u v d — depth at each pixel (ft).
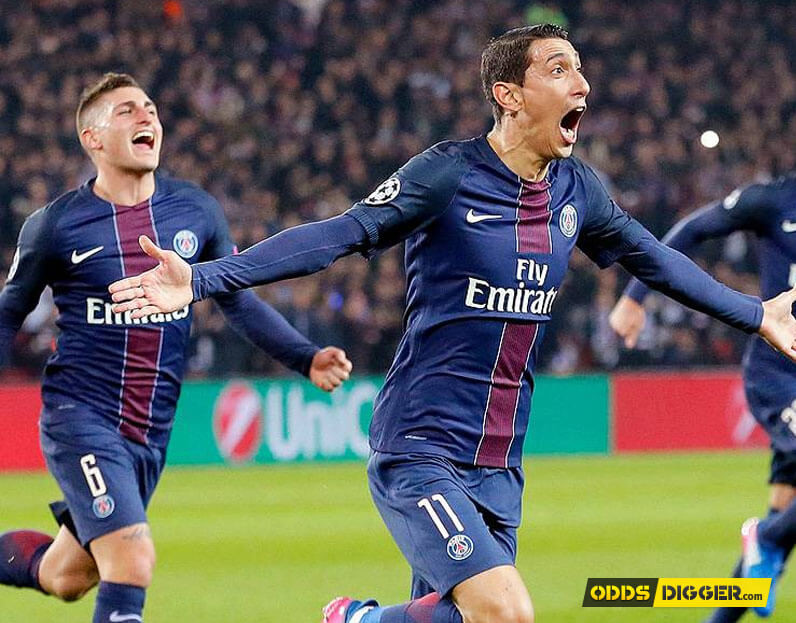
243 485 100.48
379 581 60.49
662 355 131.64
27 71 143.13
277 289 122.11
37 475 108.78
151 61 148.05
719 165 154.30
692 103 161.99
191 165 139.23
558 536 74.08
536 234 33.40
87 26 148.36
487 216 32.91
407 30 160.45
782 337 35.70
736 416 128.26
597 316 130.52
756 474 107.04
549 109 32.60
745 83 165.48
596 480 102.94
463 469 33.65
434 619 32.48
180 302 29.45
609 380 125.18
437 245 33.06
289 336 42.52
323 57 156.76
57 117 139.54
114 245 39.86
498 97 33.14
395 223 32.19
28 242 39.73
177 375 40.47
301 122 147.84
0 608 53.88
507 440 33.99
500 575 31.19
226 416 115.24
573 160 34.83
